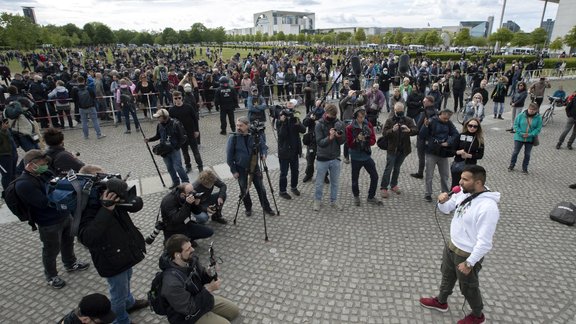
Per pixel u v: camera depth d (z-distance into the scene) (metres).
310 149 7.67
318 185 6.43
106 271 3.46
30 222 4.21
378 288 4.48
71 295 4.50
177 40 102.69
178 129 7.10
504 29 49.25
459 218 3.52
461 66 24.44
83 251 5.43
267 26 161.75
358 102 9.50
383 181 7.05
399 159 6.97
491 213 3.22
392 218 6.28
